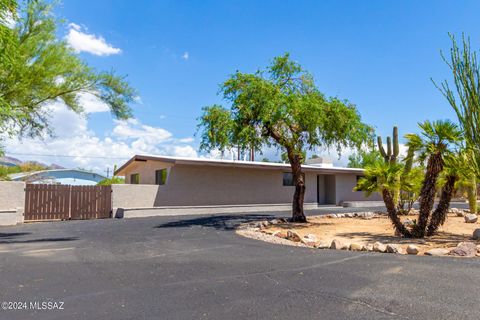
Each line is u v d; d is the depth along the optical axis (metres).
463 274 5.25
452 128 8.85
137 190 17.20
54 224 13.16
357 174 26.08
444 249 7.13
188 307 3.94
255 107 12.14
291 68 13.28
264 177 21.47
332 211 19.38
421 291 4.45
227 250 7.46
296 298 4.23
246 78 12.55
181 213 17.64
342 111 12.63
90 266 5.95
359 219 14.98
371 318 3.60
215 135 12.38
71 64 10.48
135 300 4.18
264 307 3.93
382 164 10.14
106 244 8.30
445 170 9.19
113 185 16.53
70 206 15.38
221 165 18.92
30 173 26.11
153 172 20.39
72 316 3.68
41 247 7.89
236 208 19.38
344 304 4.01
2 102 8.59
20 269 5.72
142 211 16.42
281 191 22.06
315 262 6.20
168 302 4.11
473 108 8.66
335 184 25.06
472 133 8.70
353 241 8.89
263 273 5.43
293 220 13.67
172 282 4.95
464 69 8.80
